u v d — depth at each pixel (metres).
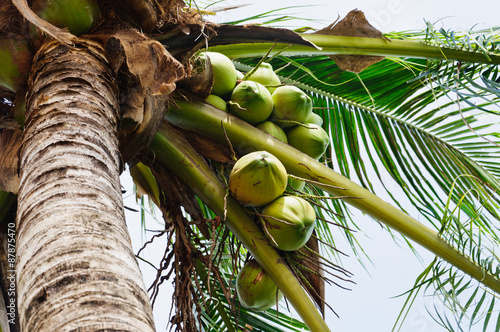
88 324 2.10
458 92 3.68
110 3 3.20
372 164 4.18
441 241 3.49
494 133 4.17
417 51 3.89
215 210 3.50
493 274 3.46
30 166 2.66
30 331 2.18
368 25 3.84
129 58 3.02
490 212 3.79
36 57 3.05
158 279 3.39
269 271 3.43
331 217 4.16
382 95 4.33
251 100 3.62
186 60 3.45
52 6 3.11
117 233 2.50
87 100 2.86
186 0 3.70
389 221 3.51
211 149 3.62
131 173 3.76
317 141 3.75
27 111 2.91
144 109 3.22
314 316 3.34
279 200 3.45
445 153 4.21
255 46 3.84
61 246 2.41
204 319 3.92
